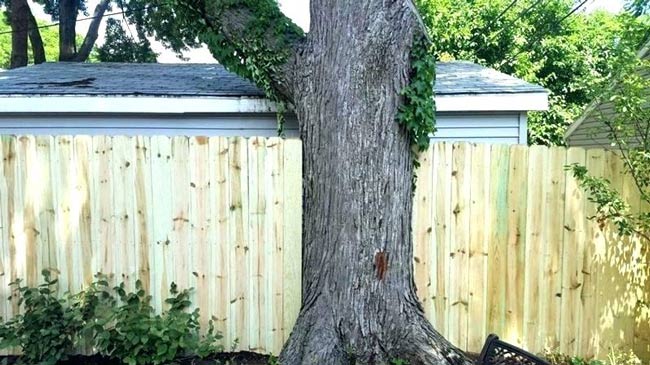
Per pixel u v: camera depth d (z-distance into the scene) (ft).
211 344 11.27
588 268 11.09
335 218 10.00
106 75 18.75
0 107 14.26
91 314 10.93
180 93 14.46
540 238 11.13
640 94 9.93
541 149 10.99
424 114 10.20
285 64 11.01
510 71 42.42
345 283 9.95
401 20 9.97
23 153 11.10
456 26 44.91
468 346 11.41
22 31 37.42
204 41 12.45
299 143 11.14
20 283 11.25
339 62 9.92
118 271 11.34
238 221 11.32
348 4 9.93
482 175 11.13
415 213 11.22
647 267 11.03
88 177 11.18
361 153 9.84
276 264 11.39
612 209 10.37
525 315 11.26
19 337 10.60
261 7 11.53
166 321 10.87
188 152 11.19
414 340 9.94
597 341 11.18
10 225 11.21
